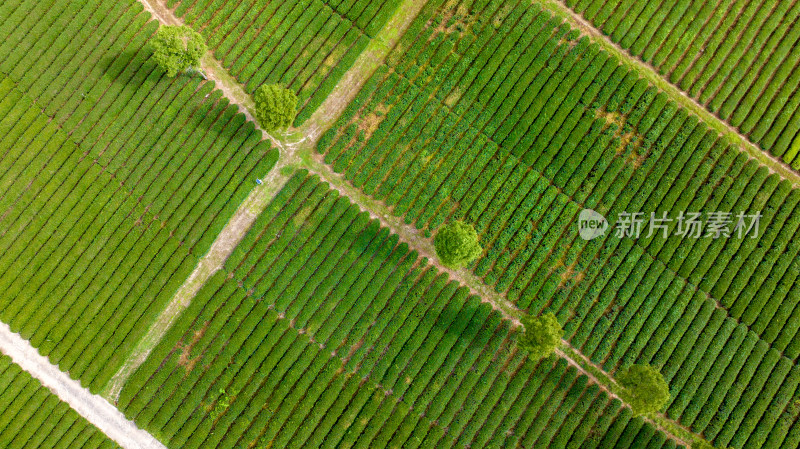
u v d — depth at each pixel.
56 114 36.34
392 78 37.34
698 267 36.34
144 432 34.53
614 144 37.22
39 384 34.47
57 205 35.66
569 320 35.97
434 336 35.16
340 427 34.38
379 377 34.97
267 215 35.84
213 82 36.94
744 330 35.78
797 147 37.44
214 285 35.19
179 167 36.22
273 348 35.06
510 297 35.94
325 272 35.56
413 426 34.69
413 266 36.28
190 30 32.38
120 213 35.62
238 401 34.41
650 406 29.70
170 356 34.94
